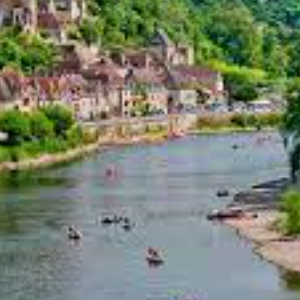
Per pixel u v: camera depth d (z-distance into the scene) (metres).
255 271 187.12
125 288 177.00
